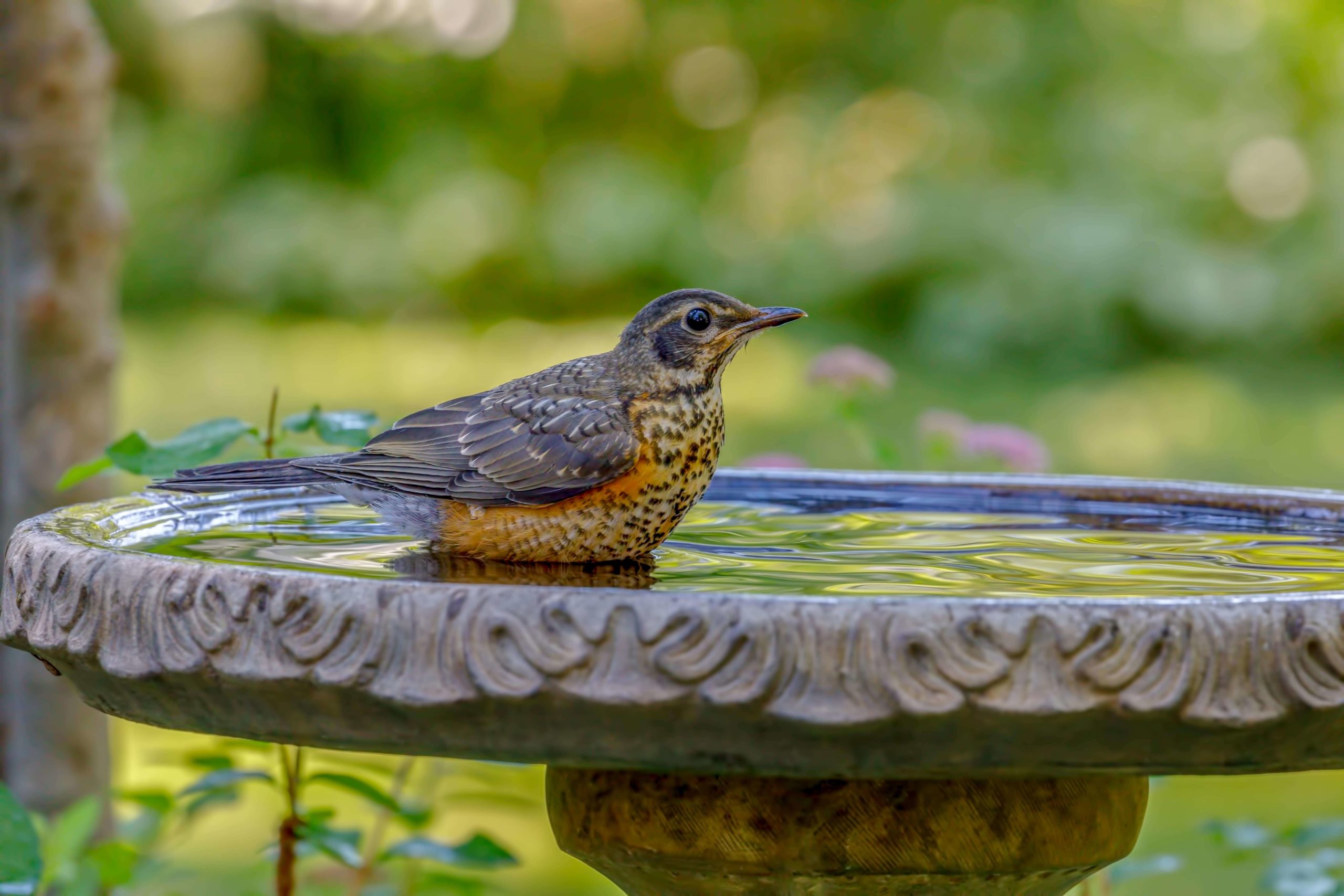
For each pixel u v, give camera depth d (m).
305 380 24.62
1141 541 6.44
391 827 11.34
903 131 30.30
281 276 30.30
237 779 6.59
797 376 24.50
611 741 4.04
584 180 31.00
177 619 4.30
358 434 6.89
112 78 8.58
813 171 30.30
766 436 20.31
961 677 3.82
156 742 11.68
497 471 5.68
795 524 6.97
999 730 3.88
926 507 7.49
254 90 32.25
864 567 5.76
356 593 4.11
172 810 7.28
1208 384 24.70
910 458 18.16
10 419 8.33
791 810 5.04
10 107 8.16
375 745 4.24
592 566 5.78
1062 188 28.44
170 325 29.25
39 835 6.48
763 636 3.86
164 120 32.09
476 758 4.22
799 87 32.12
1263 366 26.19
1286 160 28.16
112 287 8.53
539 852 11.63
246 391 23.70
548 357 26.33
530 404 5.81
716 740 3.98
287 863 6.62
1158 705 3.86
